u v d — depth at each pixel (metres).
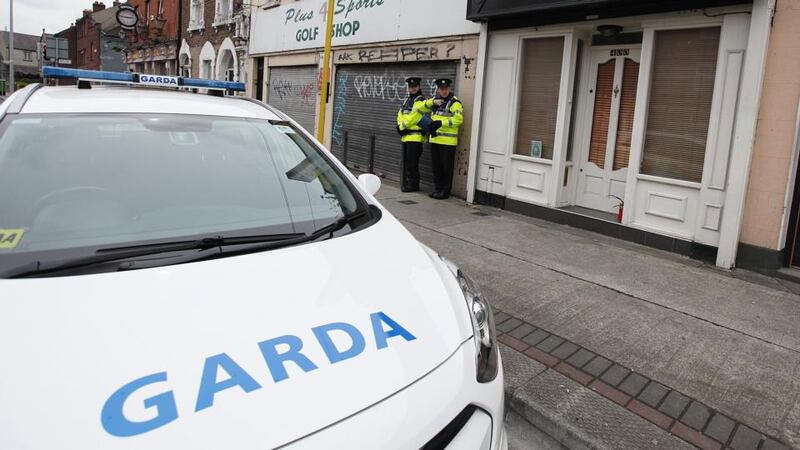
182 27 20.06
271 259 1.95
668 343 3.85
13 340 1.42
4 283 1.66
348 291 1.83
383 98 10.50
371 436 1.38
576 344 3.80
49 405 1.25
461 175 8.71
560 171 7.30
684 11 5.73
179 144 2.55
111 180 2.25
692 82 5.87
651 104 6.24
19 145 2.25
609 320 4.21
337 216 2.46
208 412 1.29
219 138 2.69
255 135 2.83
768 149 5.20
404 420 1.46
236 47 16.08
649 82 6.20
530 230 6.87
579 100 7.35
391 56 9.99
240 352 1.46
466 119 8.54
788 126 5.05
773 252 5.25
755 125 5.23
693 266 5.59
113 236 2.01
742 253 5.46
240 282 1.76
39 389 1.29
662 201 6.15
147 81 3.26
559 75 7.21
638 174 6.33
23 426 1.21
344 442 1.34
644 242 6.29
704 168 5.68
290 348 1.51
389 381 1.52
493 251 5.91
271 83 14.63
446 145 8.44
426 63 9.38
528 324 4.11
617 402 3.13
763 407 3.11
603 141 7.19
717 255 5.58
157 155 2.44
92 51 43.25
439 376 1.63
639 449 2.74
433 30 8.97
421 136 9.01
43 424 1.22
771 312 4.44
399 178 10.27
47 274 1.75
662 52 6.09
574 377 3.38
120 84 3.33
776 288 5.00
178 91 3.36
